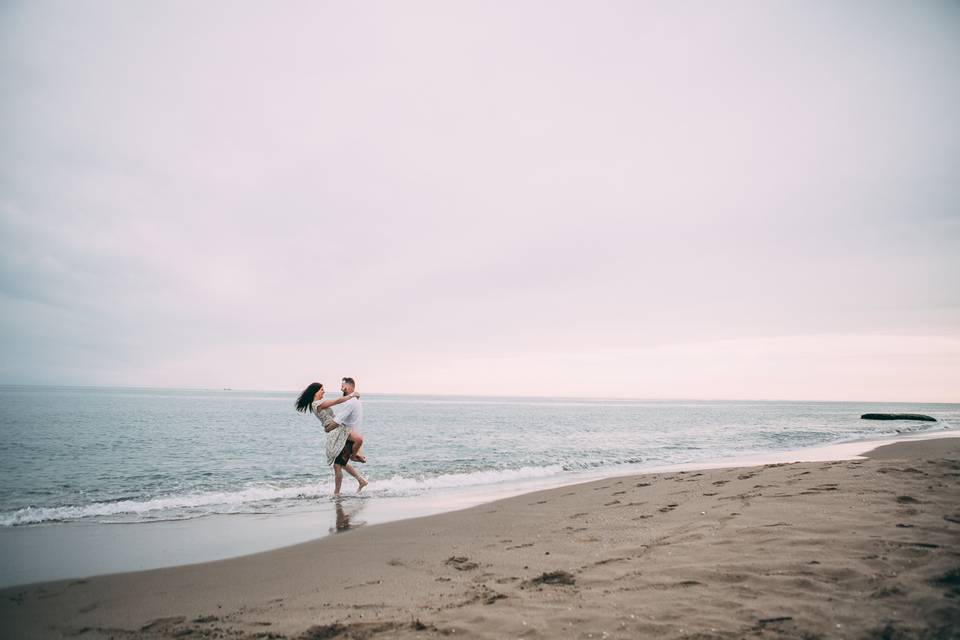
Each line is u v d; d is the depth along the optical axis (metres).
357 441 9.86
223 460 14.53
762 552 3.73
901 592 2.83
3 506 8.62
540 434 25.33
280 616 3.53
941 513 4.37
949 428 29.47
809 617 2.65
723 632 2.58
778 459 14.04
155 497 9.36
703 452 16.97
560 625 2.86
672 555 3.98
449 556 4.96
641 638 2.62
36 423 26.19
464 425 31.95
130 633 3.43
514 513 7.11
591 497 7.92
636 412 64.06
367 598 3.79
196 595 4.21
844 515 4.52
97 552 5.71
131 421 29.91
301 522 7.22
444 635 2.86
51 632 3.53
